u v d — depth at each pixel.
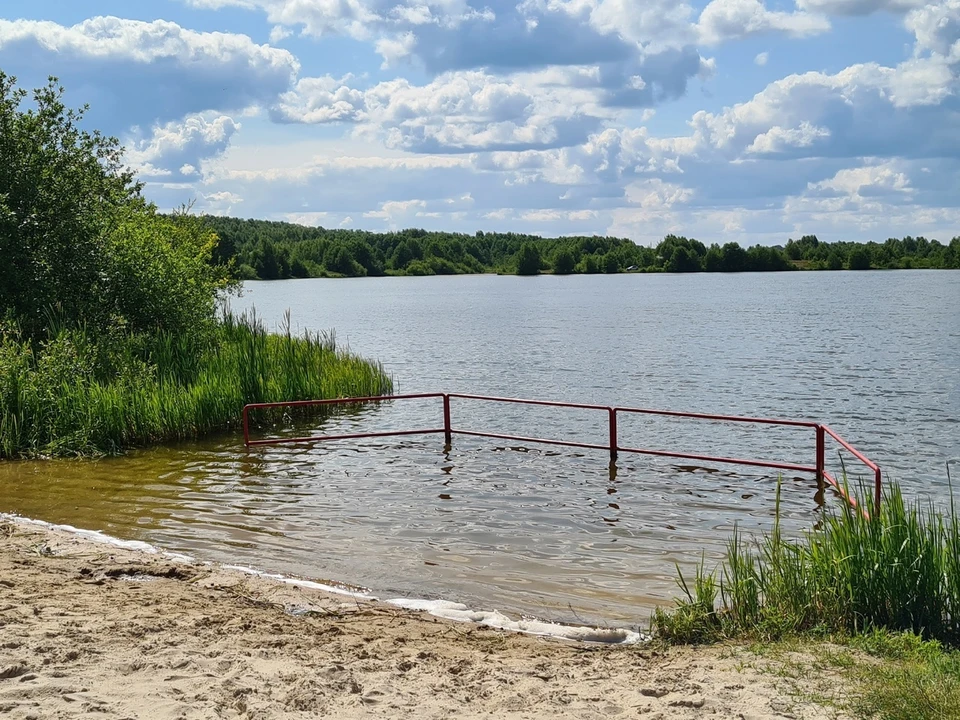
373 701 5.40
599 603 8.28
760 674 5.86
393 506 12.04
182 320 22.39
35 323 20.00
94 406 16.28
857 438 18.14
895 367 30.64
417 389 26.75
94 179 22.03
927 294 92.50
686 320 58.69
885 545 7.05
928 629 6.89
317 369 22.17
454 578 8.98
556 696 5.59
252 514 11.53
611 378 29.38
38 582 7.88
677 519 11.46
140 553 9.35
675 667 6.13
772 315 62.31
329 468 14.62
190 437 17.59
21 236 20.92
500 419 20.81
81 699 5.14
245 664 5.93
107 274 21.61
